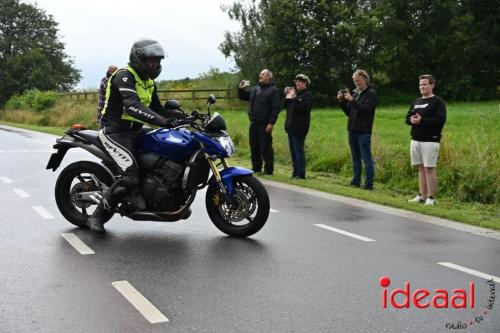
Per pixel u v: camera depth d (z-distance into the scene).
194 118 6.34
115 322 4.11
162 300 4.58
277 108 11.98
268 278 5.20
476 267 5.67
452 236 7.01
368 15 46.34
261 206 6.52
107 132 6.48
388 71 52.59
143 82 6.49
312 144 14.79
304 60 46.00
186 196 6.55
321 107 45.59
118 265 5.52
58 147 6.91
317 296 4.73
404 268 5.59
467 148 11.53
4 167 12.38
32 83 70.25
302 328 4.05
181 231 6.96
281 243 6.48
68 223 7.22
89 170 6.78
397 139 15.95
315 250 6.21
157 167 6.43
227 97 41.81
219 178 6.47
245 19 47.47
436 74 52.66
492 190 9.94
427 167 9.21
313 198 9.59
